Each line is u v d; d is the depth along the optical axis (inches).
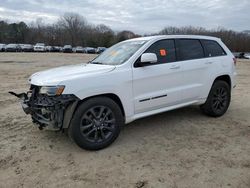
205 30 2468.0
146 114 174.9
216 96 214.8
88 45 3216.0
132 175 128.3
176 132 184.1
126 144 164.1
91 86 148.1
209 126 196.1
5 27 3464.6
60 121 143.1
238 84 407.5
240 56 1739.7
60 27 3649.1
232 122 205.6
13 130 188.9
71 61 975.0
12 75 510.3
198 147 159.2
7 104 263.1
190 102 199.8
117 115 159.0
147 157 146.7
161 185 119.7
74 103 144.6
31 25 3772.1
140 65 168.9
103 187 118.8
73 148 158.6
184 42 197.0
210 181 122.3
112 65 167.9
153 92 175.2
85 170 133.4
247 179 123.8
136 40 193.5
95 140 153.9
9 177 127.2
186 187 118.0
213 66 208.8
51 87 142.9
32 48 2017.7
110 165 138.3
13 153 152.3
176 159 143.9
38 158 146.3
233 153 150.6
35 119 157.2
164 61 181.8
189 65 192.5
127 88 162.2
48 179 125.5
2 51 1818.4
